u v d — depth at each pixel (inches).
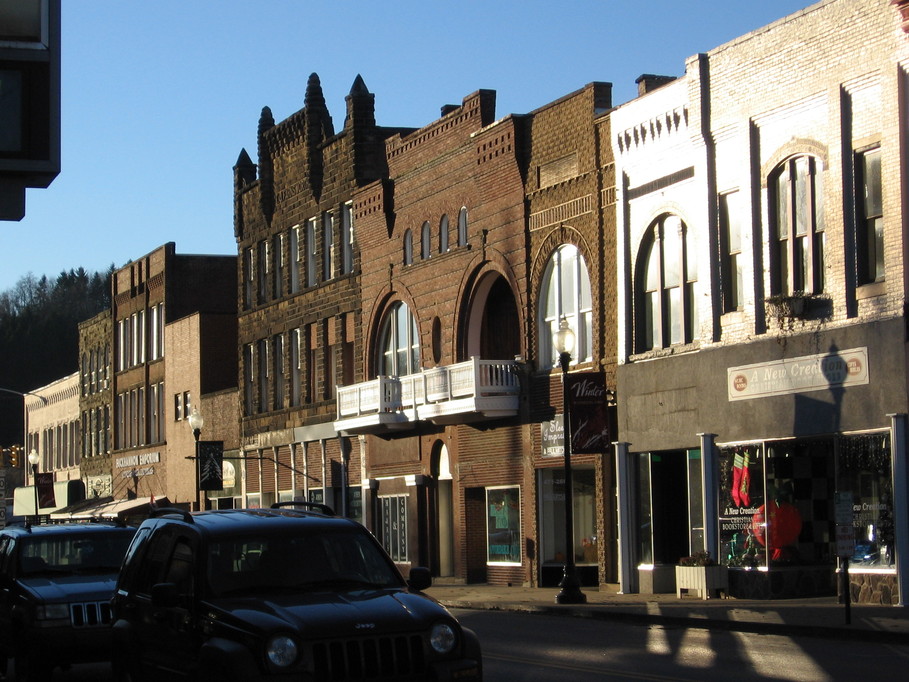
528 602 1109.1
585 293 1290.6
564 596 1076.5
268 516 461.7
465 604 1151.6
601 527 1236.5
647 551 1171.3
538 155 1344.7
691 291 1133.7
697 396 1101.1
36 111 448.8
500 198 1403.8
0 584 660.1
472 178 1451.8
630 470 1187.3
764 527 1020.5
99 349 2883.9
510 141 1370.6
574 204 1288.1
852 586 938.1
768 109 1038.4
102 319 2844.5
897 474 898.7
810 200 999.6
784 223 1028.5
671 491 1174.3
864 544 934.4
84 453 2989.7
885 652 689.0
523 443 1363.2
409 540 1581.0
